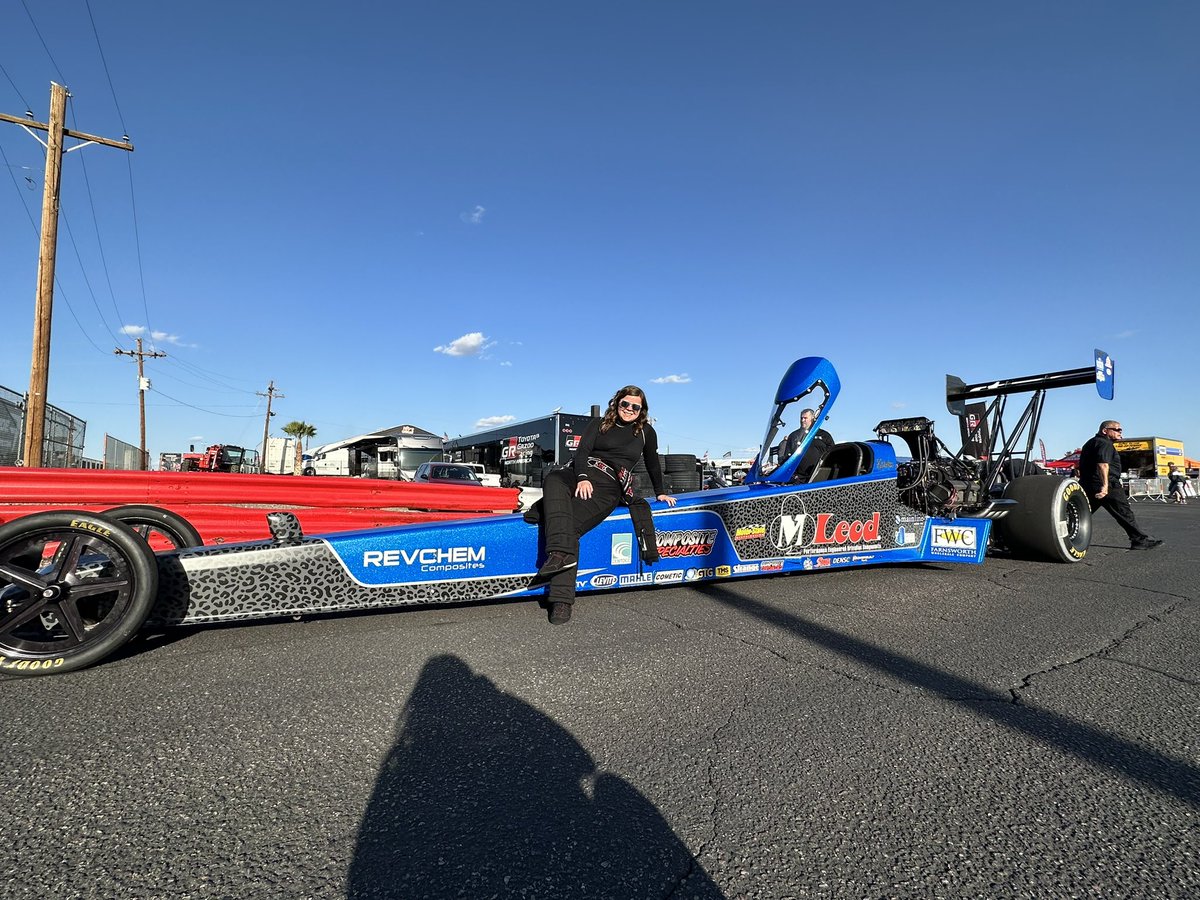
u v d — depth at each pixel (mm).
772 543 4676
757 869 1578
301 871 1559
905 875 1559
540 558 3906
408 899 1463
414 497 7336
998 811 1834
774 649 3277
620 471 3980
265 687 2740
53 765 2061
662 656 3154
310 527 6766
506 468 19031
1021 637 3527
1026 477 6211
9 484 5656
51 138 13734
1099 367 6016
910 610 4105
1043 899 1475
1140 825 1769
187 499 6219
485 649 3254
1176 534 9547
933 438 6055
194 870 1558
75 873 1539
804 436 5328
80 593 2895
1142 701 2637
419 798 1889
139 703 2568
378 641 3383
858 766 2084
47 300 13273
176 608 3225
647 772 2045
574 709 2527
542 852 1639
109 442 23406
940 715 2480
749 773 2039
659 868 1579
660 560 4289
